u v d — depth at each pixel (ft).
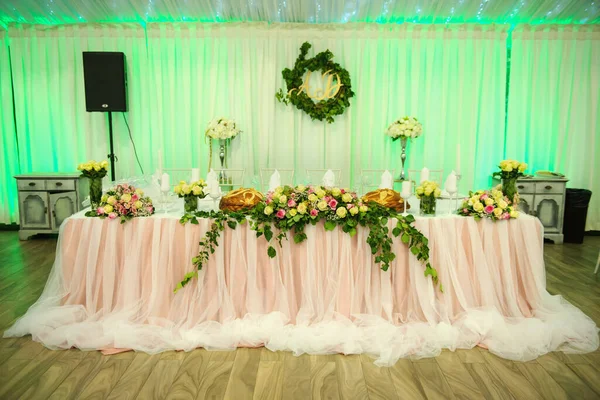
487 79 18.63
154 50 18.48
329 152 18.95
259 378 8.52
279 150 19.01
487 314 10.06
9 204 19.62
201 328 9.90
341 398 7.95
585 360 9.16
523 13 17.71
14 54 18.61
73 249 10.43
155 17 18.08
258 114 18.67
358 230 10.26
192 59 18.56
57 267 10.55
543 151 19.21
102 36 18.43
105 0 17.19
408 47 18.51
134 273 10.21
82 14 17.83
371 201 10.50
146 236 10.25
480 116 18.94
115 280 10.36
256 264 10.19
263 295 10.33
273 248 9.96
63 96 18.86
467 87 18.74
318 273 10.25
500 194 10.49
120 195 10.39
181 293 10.25
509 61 18.72
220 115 18.90
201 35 18.38
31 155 19.24
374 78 18.52
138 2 17.25
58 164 19.27
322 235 10.25
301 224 9.96
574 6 17.37
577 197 18.04
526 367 8.92
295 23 18.21
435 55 18.54
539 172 18.45
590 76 18.65
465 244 10.46
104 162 10.86
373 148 19.03
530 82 18.75
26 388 8.14
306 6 17.57
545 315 10.29
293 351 9.35
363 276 10.32
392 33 18.34
